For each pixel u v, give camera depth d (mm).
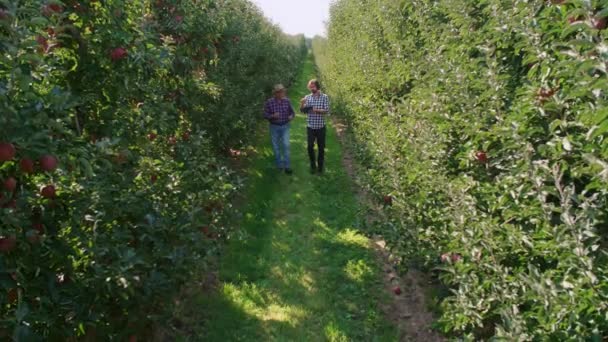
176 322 3623
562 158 2338
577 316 1933
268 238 5398
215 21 6090
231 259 4773
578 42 1707
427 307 3846
